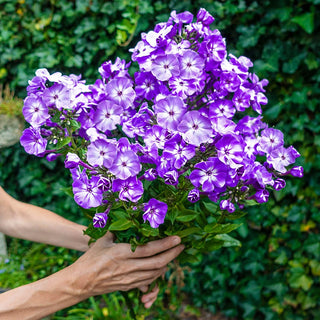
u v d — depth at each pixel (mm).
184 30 732
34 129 701
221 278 2010
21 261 2156
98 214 684
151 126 722
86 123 728
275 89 1741
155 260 758
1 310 713
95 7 2010
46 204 2275
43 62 2164
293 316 1904
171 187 728
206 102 728
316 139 1728
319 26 1629
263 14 1689
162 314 2039
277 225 1851
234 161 662
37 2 2150
